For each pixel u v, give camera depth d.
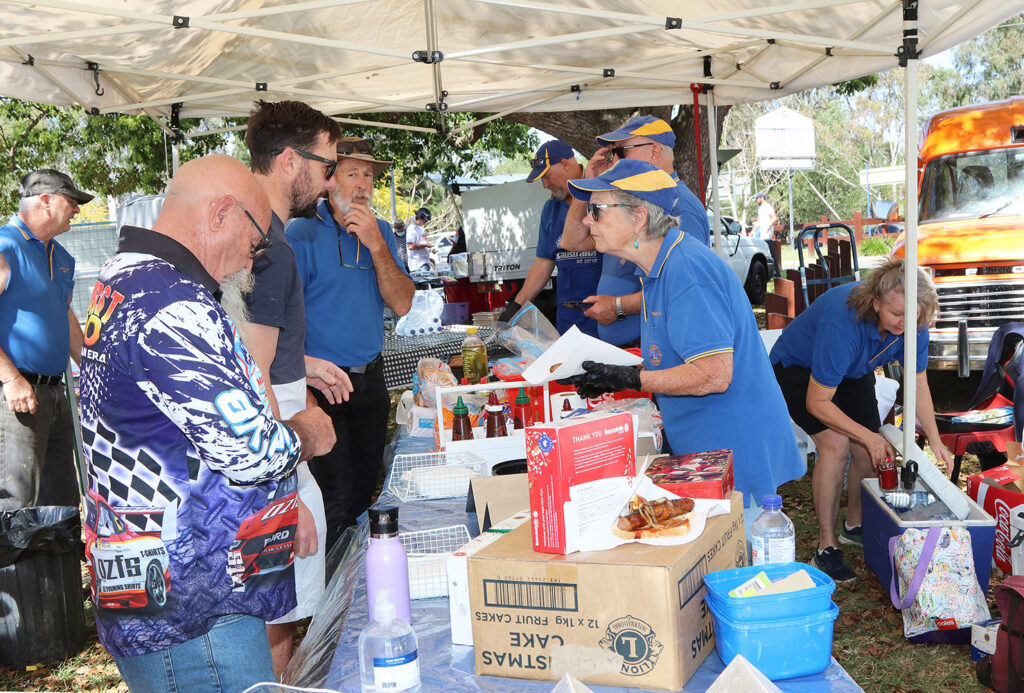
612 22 4.87
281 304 2.36
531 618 1.59
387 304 3.95
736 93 5.84
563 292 5.29
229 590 1.63
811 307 4.08
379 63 5.34
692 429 2.70
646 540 1.60
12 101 14.74
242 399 1.54
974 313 7.28
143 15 3.38
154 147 14.45
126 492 1.57
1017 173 7.93
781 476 2.67
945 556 3.42
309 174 2.64
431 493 2.88
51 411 4.37
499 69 5.73
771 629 1.51
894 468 3.91
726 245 14.75
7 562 3.75
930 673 3.31
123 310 1.54
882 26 4.35
